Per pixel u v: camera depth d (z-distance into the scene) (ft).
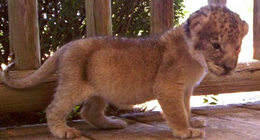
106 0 4.75
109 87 3.99
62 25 5.93
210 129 4.08
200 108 5.21
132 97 4.08
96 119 4.24
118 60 3.95
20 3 4.45
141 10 6.27
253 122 4.38
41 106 4.49
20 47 4.49
